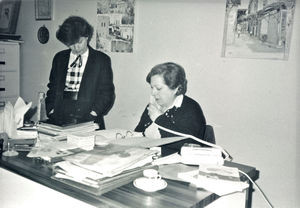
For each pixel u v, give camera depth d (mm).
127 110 2324
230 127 1926
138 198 1113
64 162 1277
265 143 1830
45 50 2756
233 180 1221
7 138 1607
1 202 1474
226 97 1922
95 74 2459
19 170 1350
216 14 1904
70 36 2555
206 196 1141
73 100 2588
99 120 2469
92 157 1283
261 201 1880
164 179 1287
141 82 2236
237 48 1857
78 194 1150
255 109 1839
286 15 1703
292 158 1761
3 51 2781
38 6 2758
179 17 2029
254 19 1792
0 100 2812
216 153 1477
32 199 1342
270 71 1772
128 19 2236
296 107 1717
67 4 2553
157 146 1688
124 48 2283
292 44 1701
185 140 2037
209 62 1957
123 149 1420
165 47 2105
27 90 2938
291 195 1787
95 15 2402
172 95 2109
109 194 1141
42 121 1821
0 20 3078
